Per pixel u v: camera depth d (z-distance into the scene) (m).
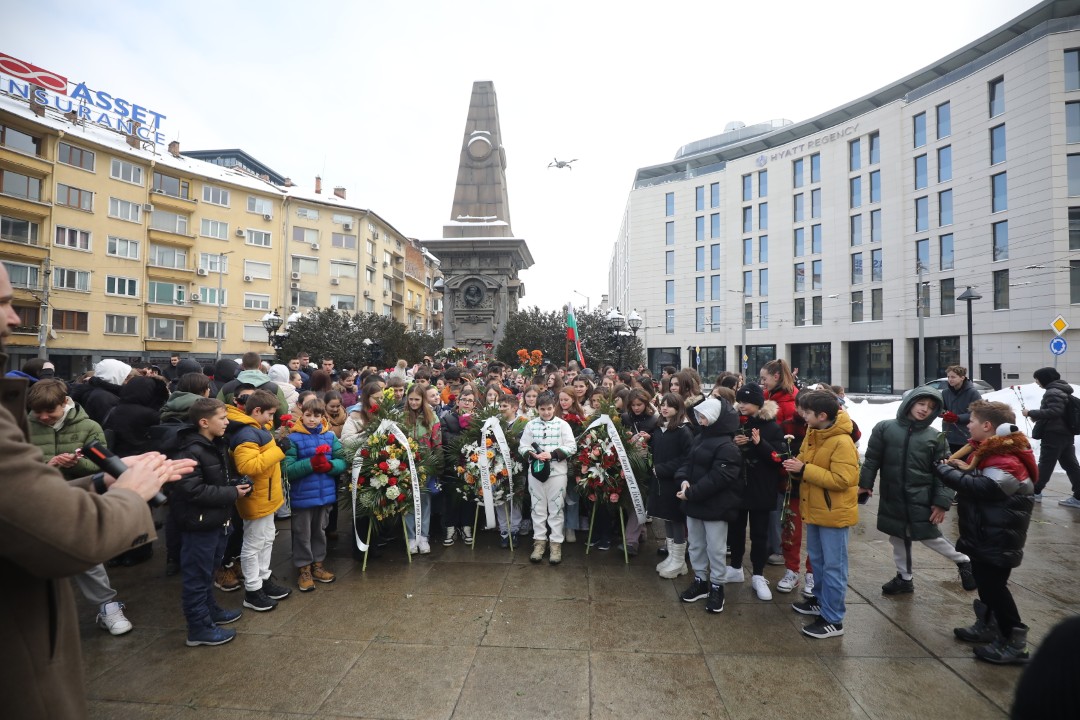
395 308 51.72
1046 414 7.22
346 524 6.73
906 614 4.10
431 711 2.90
